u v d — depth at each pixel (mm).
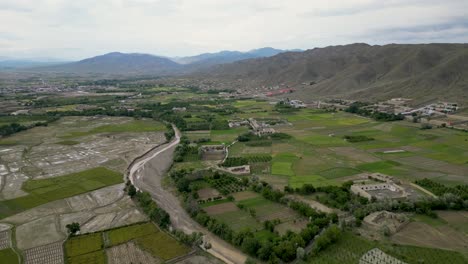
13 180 179750
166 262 105812
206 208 143000
